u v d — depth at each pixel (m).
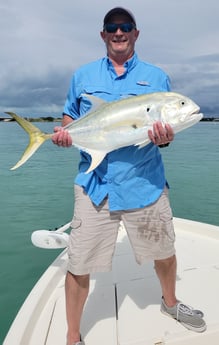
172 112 2.40
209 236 4.61
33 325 2.77
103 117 2.49
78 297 2.52
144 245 2.65
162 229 2.62
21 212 8.27
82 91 2.67
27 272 5.00
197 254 4.11
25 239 6.36
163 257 2.67
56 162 17.36
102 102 2.51
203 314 2.85
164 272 2.75
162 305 2.94
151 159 2.59
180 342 2.62
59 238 3.76
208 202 9.84
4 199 9.59
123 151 2.52
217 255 4.08
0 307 4.12
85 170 2.61
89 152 2.52
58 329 2.78
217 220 8.41
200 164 16.53
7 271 5.02
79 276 2.50
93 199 2.51
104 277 3.65
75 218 2.57
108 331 2.76
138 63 2.67
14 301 4.25
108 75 2.64
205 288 3.38
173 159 18.36
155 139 2.38
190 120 2.44
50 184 11.73
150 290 3.36
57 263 3.70
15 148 23.33
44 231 3.90
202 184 12.08
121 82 2.62
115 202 2.52
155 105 2.41
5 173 13.99
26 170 14.76
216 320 2.88
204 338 2.66
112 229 2.57
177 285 3.44
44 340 2.63
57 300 3.17
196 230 4.71
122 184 2.52
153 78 2.65
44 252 5.72
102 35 2.72
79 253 2.49
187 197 10.40
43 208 8.67
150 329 2.77
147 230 2.61
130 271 3.76
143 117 2.42
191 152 21.66
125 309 3.04
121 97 2.59
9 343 2.42
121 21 2.52
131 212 2.58
